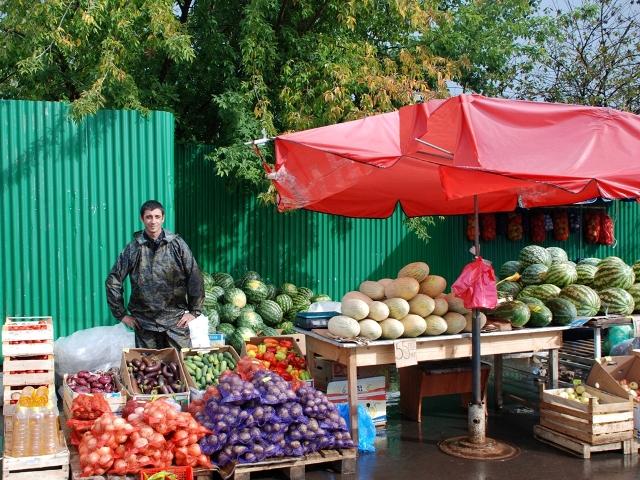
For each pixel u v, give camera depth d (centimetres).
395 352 566
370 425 575
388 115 536
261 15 909
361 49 998
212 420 485
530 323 636
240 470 475
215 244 951
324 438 506
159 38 893
